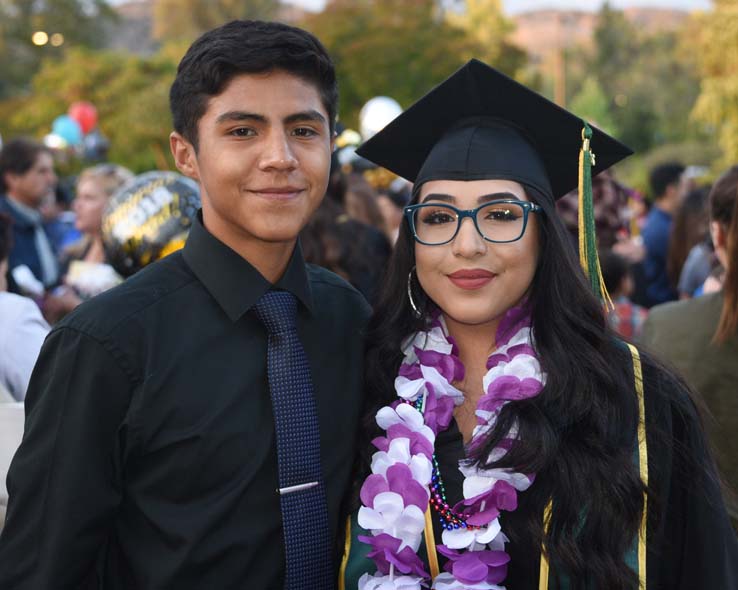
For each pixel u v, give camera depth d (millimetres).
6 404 2320
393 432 1902
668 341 2652
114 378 1752
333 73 1889
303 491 1815
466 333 2057
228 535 1761
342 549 1920
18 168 5379
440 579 1838
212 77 1770
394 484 1852
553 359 1916
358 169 4555
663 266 5969
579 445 1846
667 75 65125
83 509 1743
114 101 33906
